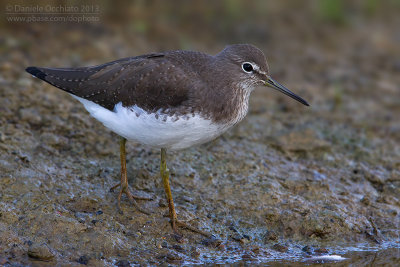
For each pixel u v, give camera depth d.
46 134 12.84
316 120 15.75
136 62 10.91
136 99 10.38
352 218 11.88
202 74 10.71
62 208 10.73
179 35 19.94
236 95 10.97
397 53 21.73
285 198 12.09
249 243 11.00
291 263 10.48
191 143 10.62
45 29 18.20
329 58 20.39
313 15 23.55
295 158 13.90
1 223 10.05
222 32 20.81
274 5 23.70
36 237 9.97
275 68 18.88
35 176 11.38
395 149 14.80
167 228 10.91
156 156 12.96
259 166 13.13
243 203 11.84
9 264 9.37
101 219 10.73
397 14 25.92
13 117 13.16
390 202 12.62
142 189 11.88
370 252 11.12
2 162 11.49
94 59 17.00
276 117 15.59
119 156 12.78
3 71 15.22
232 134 14.37
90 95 10.80
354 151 14.51
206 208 11.64
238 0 22.20
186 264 10.12
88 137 13.13
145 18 20.42
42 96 14.22
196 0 22.06
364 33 23.16
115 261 9.91
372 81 18.94
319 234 11.42
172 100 10.26
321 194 12.43
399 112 16.97
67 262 9.66
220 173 12.73
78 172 11.94
